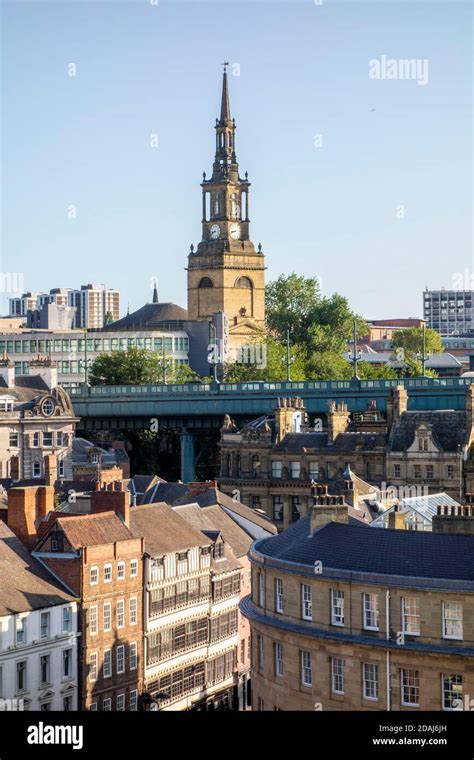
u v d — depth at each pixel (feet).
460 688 310.04
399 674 316.60
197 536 473.26
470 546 323.78
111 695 425.69
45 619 402.93
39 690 398.62
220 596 479.41
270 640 346.95
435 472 637.30
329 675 328.70
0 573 402.72
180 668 458.09
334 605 331.77
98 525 431.43
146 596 439.63
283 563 345.72
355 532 344.49
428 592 315.17
